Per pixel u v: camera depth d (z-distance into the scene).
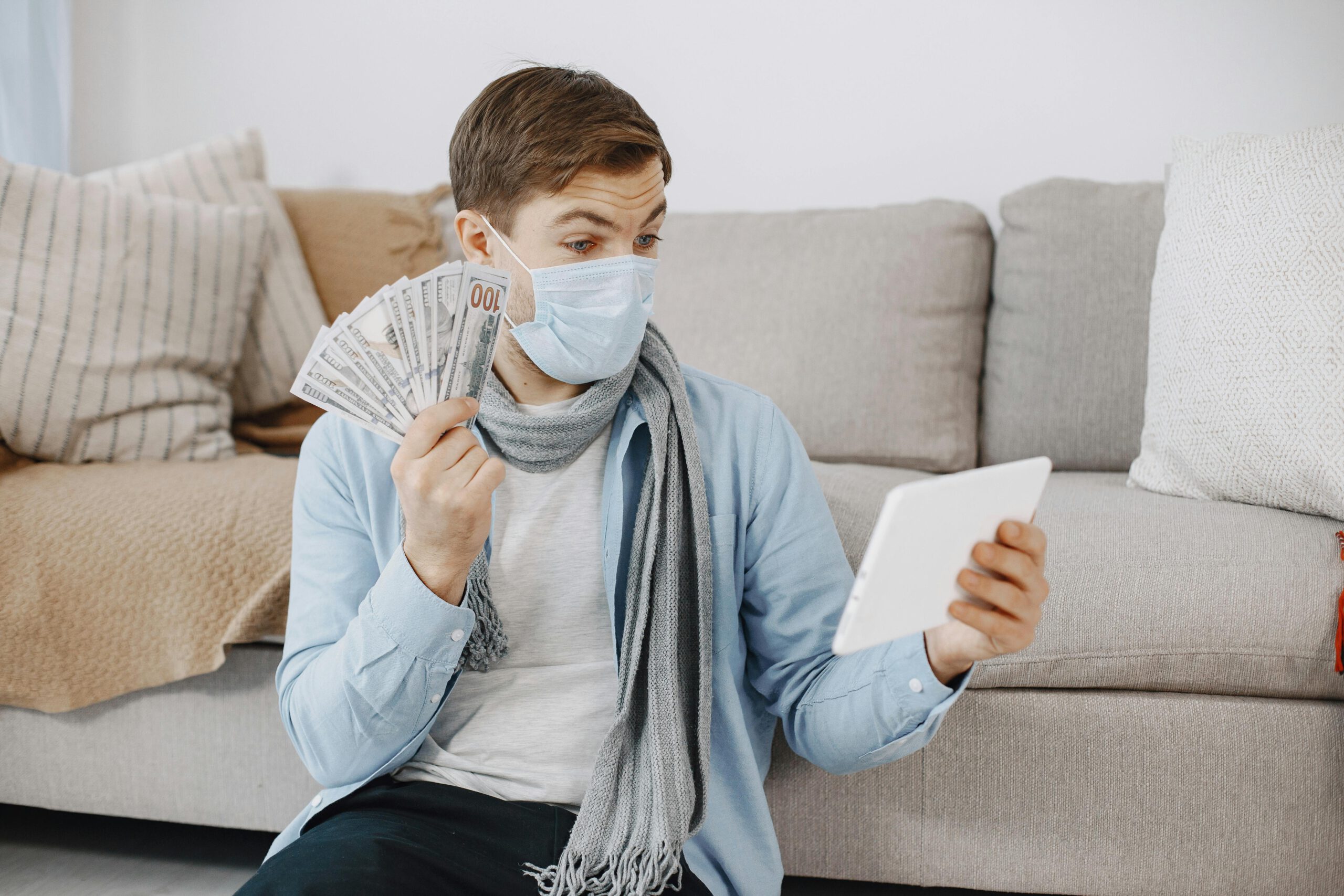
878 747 0.87
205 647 1.26
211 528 1.32
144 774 1.34
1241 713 1.12
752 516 0.99
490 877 0.82
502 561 0.95
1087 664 1.14
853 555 1.22
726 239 1.86
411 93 2.19
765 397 1.03
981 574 0.72
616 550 0.93
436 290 0.76
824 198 2.07
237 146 1.93
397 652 0.83
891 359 1.73
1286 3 1.84
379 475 0.96
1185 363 1.32
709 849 0.93
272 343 1.85
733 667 0.97
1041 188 1.78
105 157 2.29
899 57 2.00
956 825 1.17
